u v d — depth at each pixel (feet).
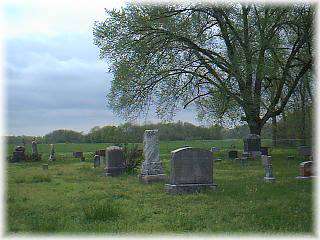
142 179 64.23
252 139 111.24
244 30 103.91
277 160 100.22
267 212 37.17
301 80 116.98
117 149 76.54
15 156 117.80
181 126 238.68
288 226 32.04
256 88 109.81
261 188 51.70
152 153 64.95
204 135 238.27
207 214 37.32
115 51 99.76
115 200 46.32
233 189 51.67
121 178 70.44
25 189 55.11
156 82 104.37
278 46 102.89
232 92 103.40
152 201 45.16
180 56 106.11
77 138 241.96
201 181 51.80
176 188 50.57
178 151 51.34
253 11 103.35
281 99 125.08
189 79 113.09
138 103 104.53
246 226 32.50
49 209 40.91
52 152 128.16
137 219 35.91
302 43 100.48
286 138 168.66
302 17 93.09
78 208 41.16
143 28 100.42
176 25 100.17
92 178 70.49
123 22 100.94
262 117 116.88
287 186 52.90
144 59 100.37
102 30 101.91
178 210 39.63
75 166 99.55
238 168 83.51
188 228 32.53
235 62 96.07
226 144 208.95
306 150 107.86
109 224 33.99
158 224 33.96
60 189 55.36
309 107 132.16
